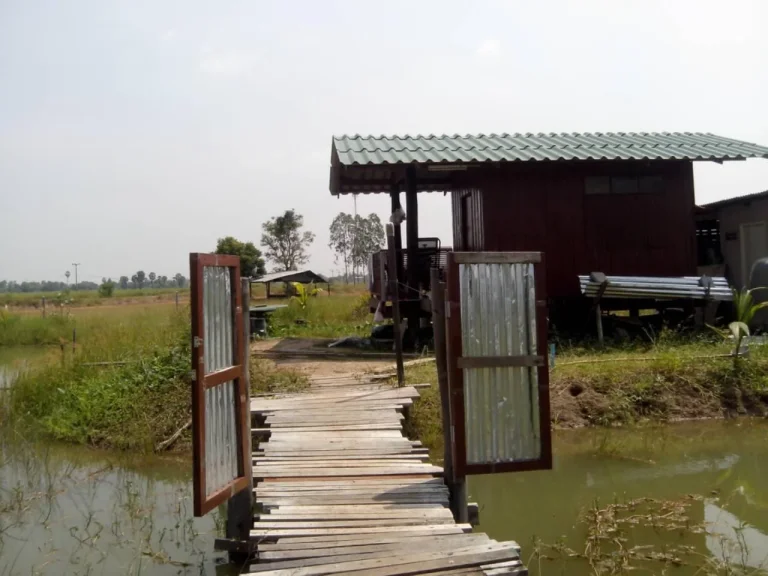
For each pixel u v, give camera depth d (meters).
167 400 9.78
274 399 9.09
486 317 5.29
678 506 6.50
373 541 4.52
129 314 23.38
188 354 10.61
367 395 9.14
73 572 5.35
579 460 8.31
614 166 13.40
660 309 13.74
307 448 6.81
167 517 6.65
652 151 13.35
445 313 5.46
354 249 59.16
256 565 4.20
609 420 9.62
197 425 4.71
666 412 9.82
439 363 5.74
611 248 13.42
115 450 9.18
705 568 5.18
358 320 21.00
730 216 15.43
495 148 13.66
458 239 15.69
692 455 8.48
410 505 5.26
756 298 13.41
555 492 7.30
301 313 21.31
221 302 5.16
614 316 13.74
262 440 7.77
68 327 20.50
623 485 7.43
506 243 13.18
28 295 51.53
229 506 5.56
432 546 4.43
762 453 8.54
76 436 9.55
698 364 10.48
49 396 10.75
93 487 7.64
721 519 6.33
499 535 6.14
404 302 13.55
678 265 13.57
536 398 5.39
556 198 13.32
